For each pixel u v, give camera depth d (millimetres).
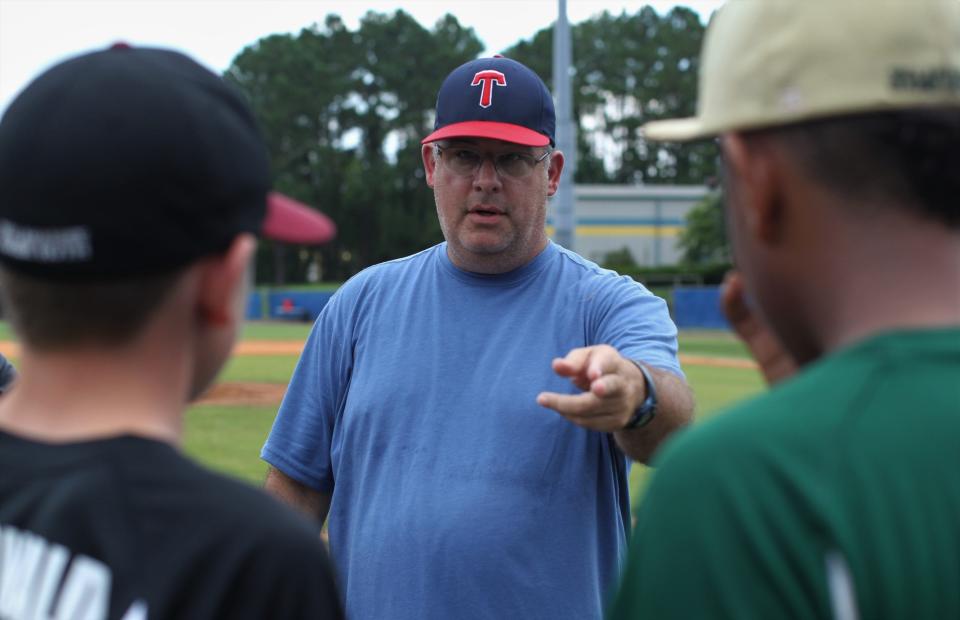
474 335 2492
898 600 909
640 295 2496
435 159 2631
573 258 2635
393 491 2400
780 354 1402
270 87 72250
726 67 1103
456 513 2301
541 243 2607
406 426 2432
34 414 1129
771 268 1117
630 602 1046
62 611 1045
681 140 1254
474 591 2270
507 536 2277
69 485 1073
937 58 1001
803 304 1094
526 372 2416
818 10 1024
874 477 934
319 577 1097
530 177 2512
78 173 1033
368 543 2404
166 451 1113
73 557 1053
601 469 2385
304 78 72688
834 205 1024
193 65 1184
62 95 1066
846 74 998
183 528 1066
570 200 12289
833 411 969
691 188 54312
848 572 916
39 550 1063
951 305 1013
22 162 1051
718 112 1112
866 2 1013
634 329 2389
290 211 1399
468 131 2449
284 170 71500
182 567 1049
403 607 2318
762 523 940
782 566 928
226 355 1240
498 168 2479
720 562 947
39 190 1039
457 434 2385
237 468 7398
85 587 1044
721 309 1421
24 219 1046
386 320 2580
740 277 1222
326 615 1097
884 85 990
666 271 42562
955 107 1004
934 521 921
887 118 988
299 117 72188
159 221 1054
